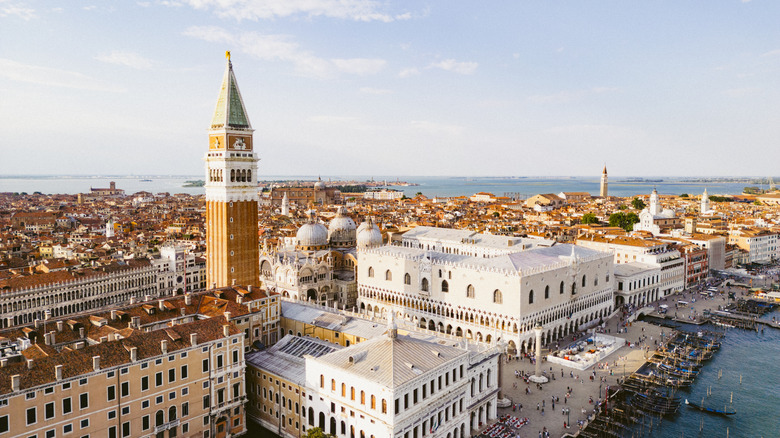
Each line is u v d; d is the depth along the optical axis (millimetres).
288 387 106562
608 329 179625
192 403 97938
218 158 152250
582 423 111312
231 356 104000
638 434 109312
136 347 90625
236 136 154625
